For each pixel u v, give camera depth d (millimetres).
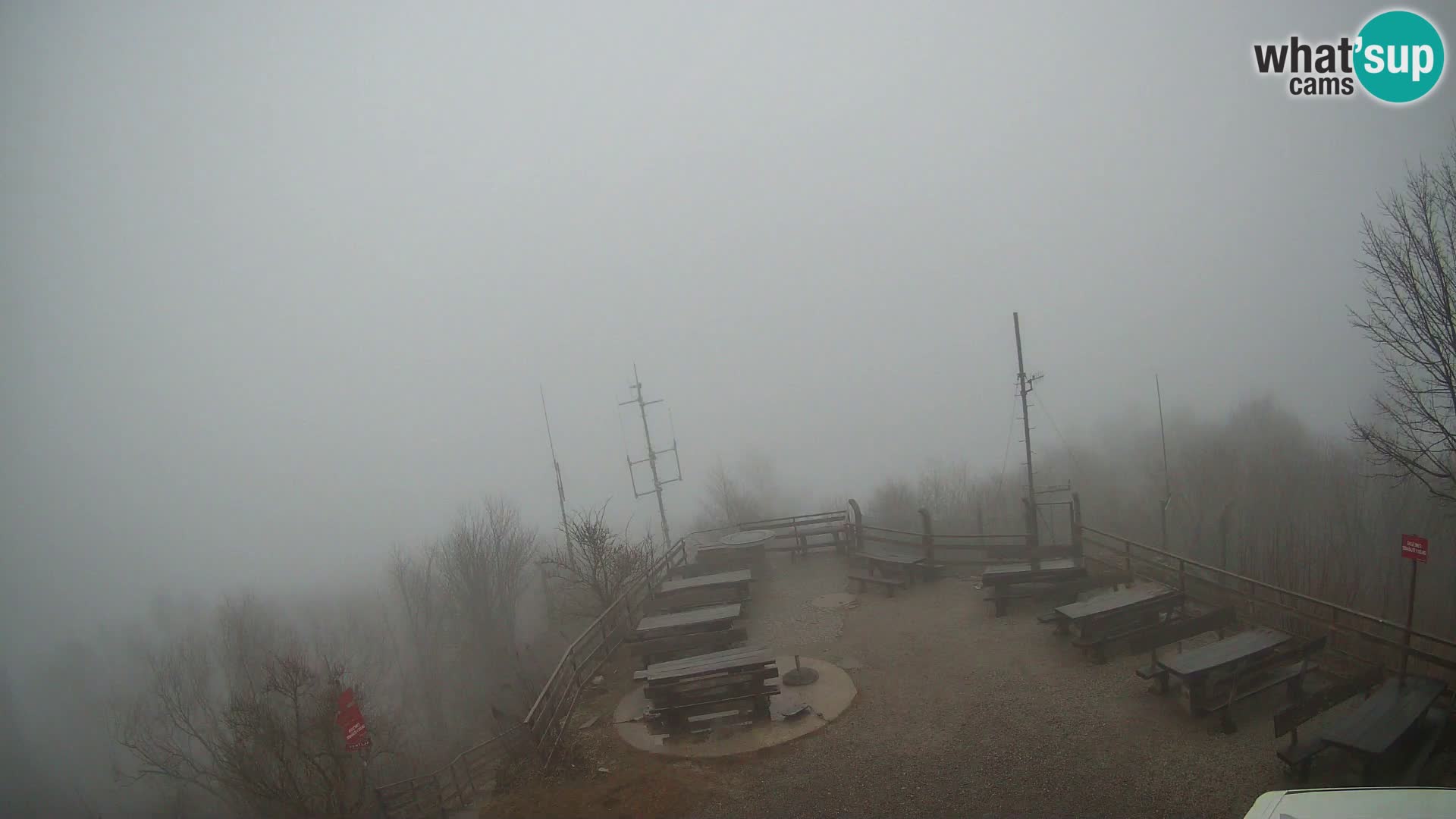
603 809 9492
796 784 9672
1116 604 13227
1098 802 8633
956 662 13266
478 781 13273
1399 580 18969
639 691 13578
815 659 14211
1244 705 10414
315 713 16734
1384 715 8578
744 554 21531
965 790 9156
